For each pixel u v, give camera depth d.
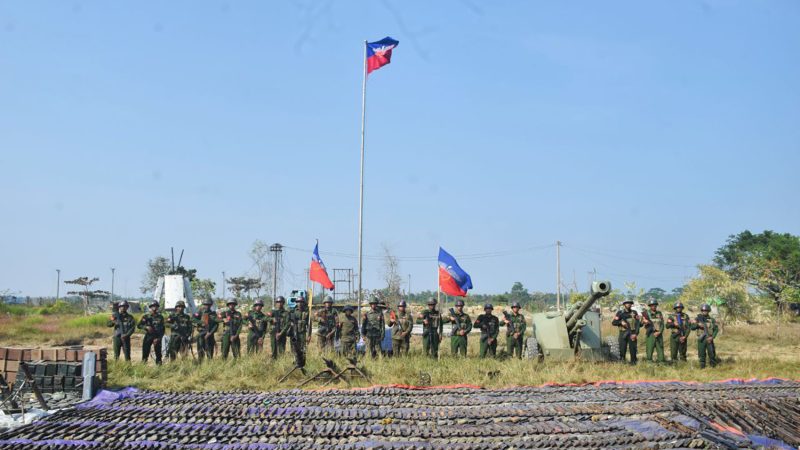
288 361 17.52
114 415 12.28
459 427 11.49
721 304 35.31
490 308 20.20
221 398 13.84
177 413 12.40
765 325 37.22
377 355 19.61
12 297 71.75
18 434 11.10
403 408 12.88
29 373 12.88
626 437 10.88
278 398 13.79
